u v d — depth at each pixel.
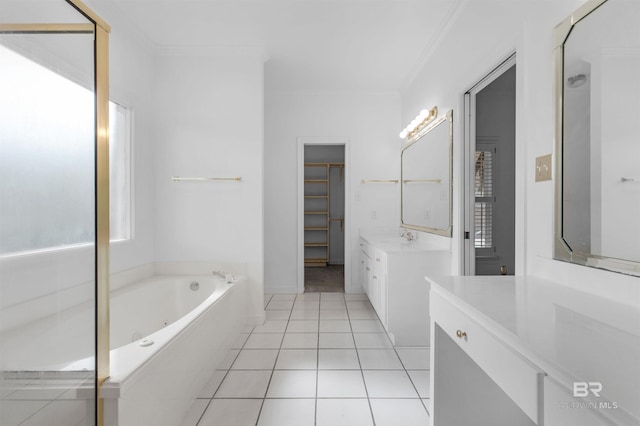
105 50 1.23
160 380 1.55
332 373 2.36
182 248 3.38
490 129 3.09
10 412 0.93
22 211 0.96
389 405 1.96
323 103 4.52
